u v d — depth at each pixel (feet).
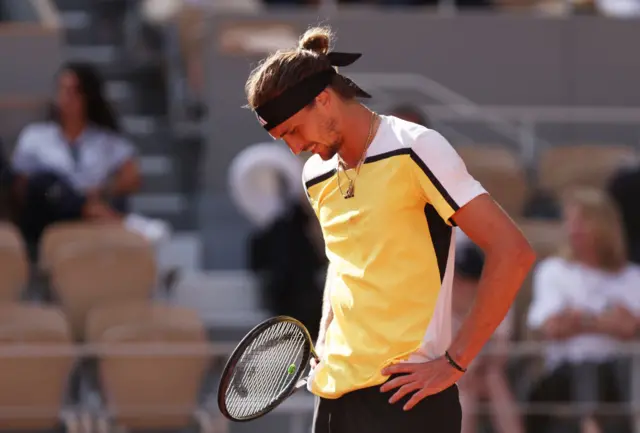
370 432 33.78
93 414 65.05
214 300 86.17
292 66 32.40
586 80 111.34
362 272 33.40
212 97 104.58
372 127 33.30
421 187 32.73
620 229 69.05
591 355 64.08
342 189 33.71
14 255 76.59
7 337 64.64
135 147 108.58
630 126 106.22
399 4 111.75
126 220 86.89
